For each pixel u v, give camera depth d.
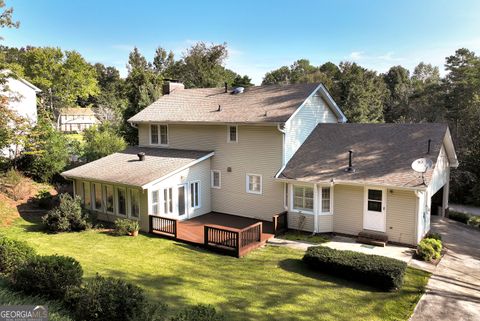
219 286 10.56
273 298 9.86
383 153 16.22
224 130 19.55
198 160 19.08
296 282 11.02
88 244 14.38
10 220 17.55
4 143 21.81
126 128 34.16
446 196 20.22
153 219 16.28
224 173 19.84
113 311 6.23
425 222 15.66
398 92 58.25
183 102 23.19
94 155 27.09
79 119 80.81
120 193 17.75
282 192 17.69
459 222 19.19
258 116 17.98
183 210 18.59
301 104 17.91
